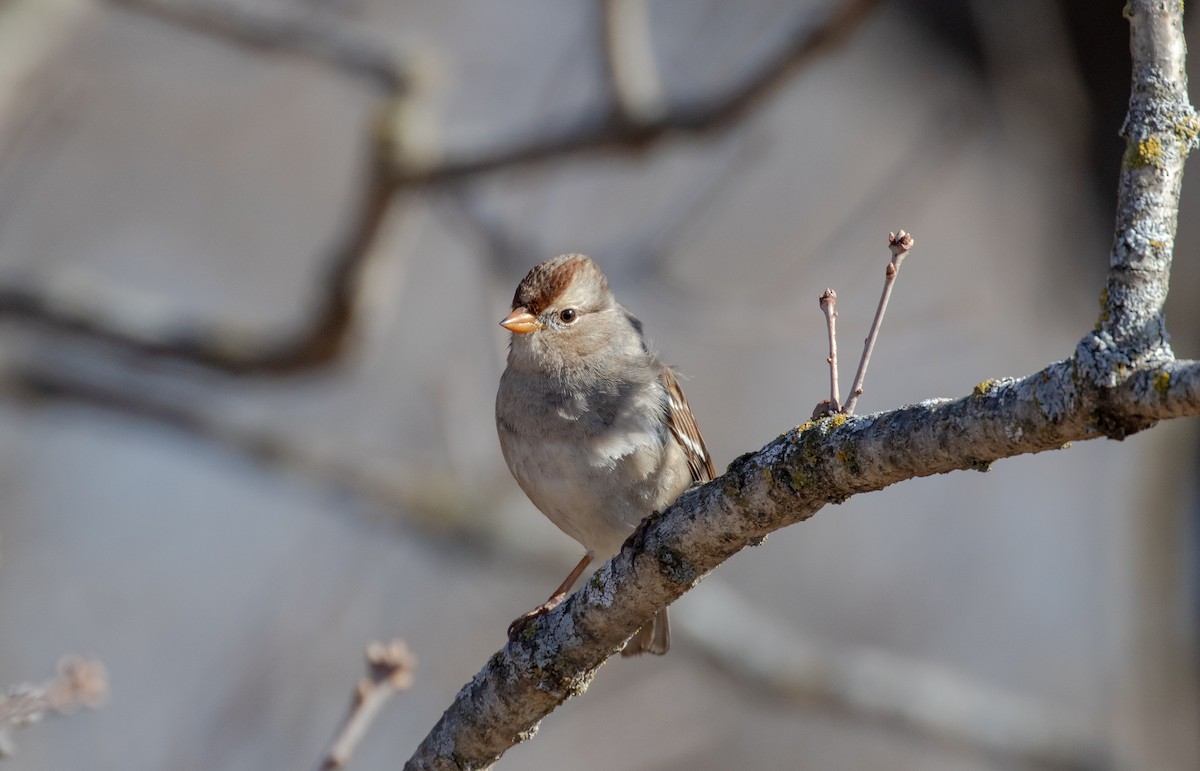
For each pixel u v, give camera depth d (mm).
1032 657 16094
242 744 12297
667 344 15664
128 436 14633
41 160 14289
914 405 4891
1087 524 16938
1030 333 14703
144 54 14570
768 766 14727
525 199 12250
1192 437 12258
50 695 5223
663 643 8062
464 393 13641
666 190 12570
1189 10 11156
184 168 15531
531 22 13938
